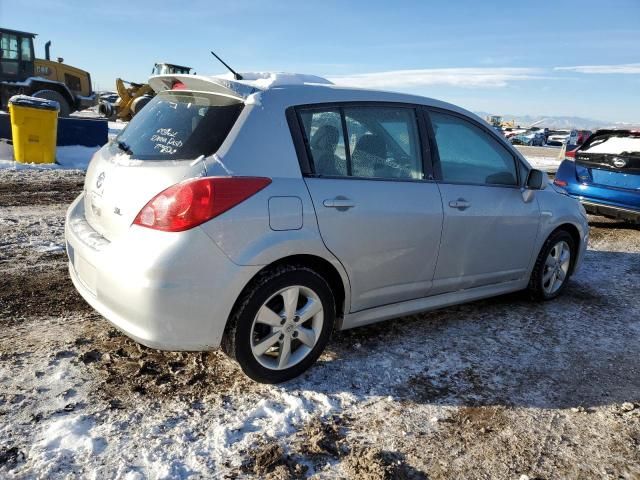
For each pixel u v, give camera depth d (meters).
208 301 2.64
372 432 2.69
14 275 4.50
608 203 7.66
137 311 2.60
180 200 2.57
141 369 3.08
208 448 2.47
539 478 2.45
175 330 2.63
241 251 2.69
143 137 3.09
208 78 2.99
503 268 4.20
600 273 5.86
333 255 3.04
